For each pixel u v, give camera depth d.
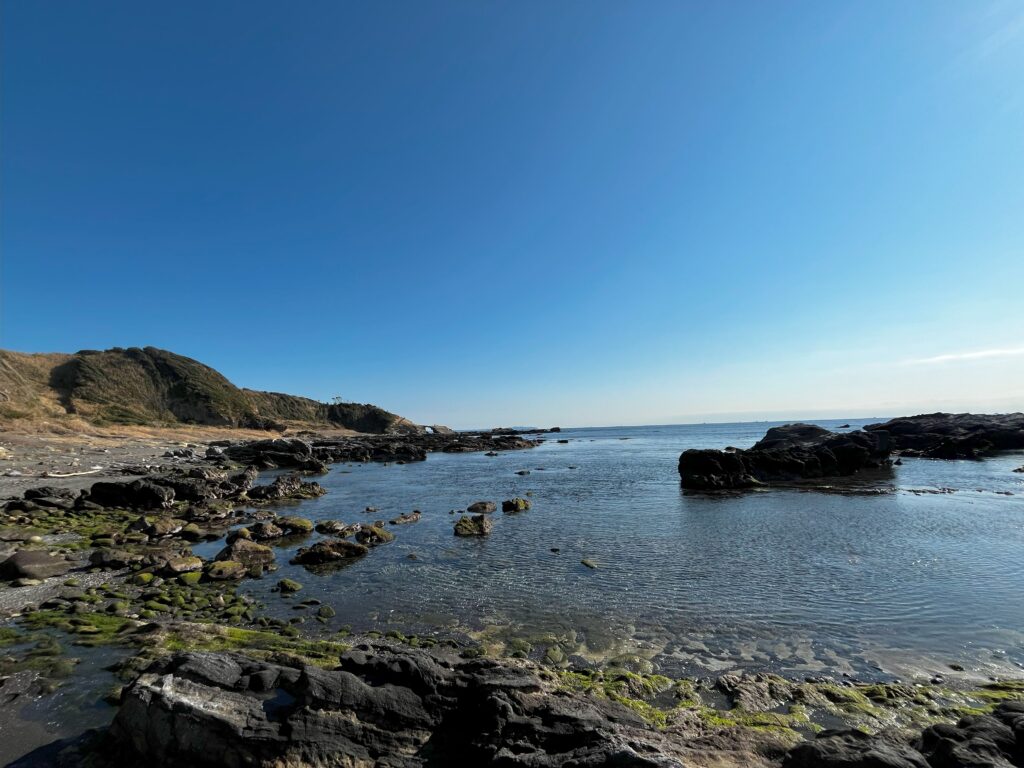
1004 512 29.48
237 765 7.22
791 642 13.07
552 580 18.30
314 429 171.75
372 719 7.88
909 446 73.19
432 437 154.75
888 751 6.68
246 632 12.83
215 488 38.53
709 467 44.19
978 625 13.95
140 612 14.65
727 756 7.28
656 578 18.44
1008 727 7.27
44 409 111.75
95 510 30.94
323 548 21.42
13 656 11.16
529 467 68.00
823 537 24.38
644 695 10.26
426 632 13.88
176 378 163.25
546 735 7.32
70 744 8.10
